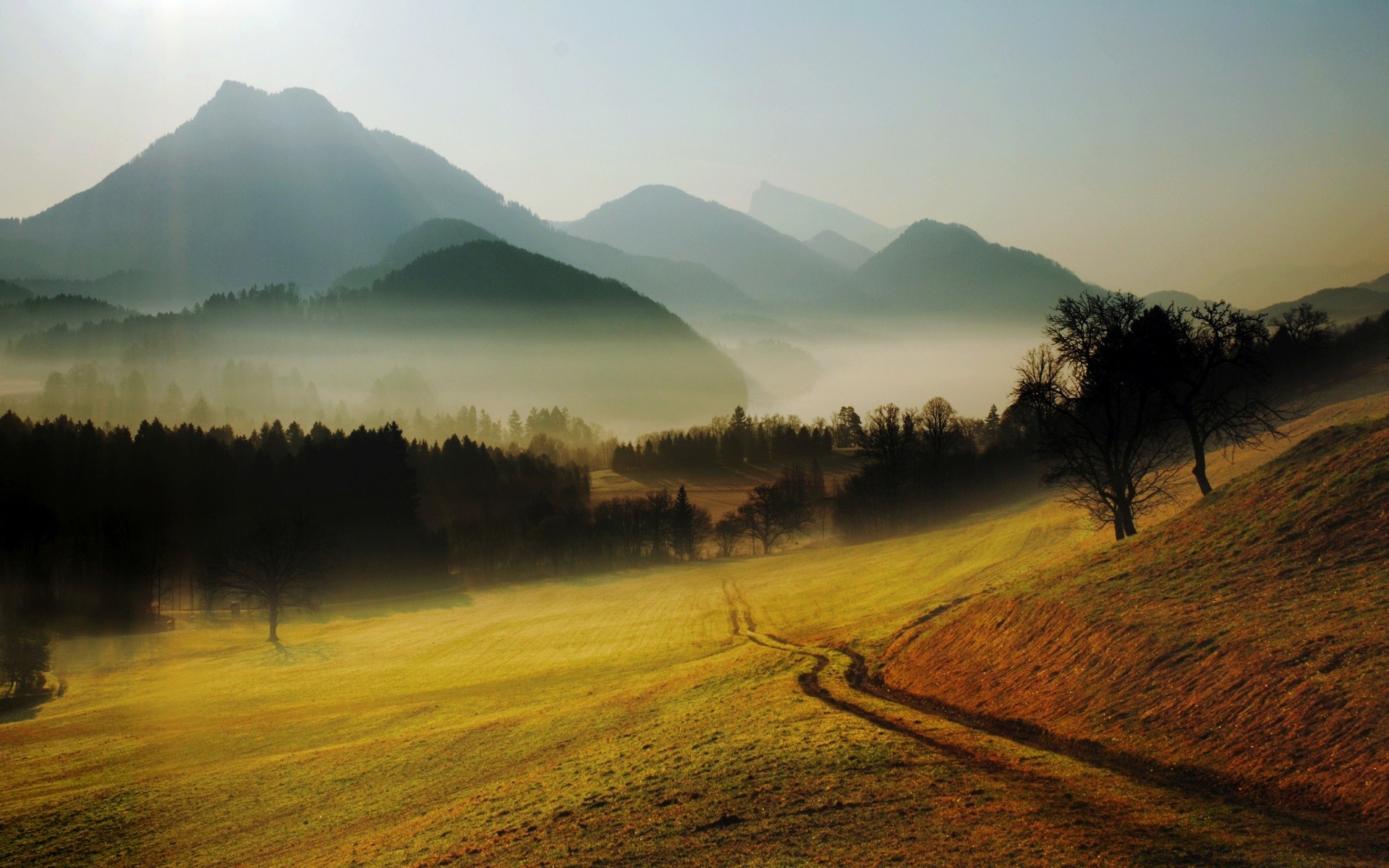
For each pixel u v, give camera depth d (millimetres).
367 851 25031
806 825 19109
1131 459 55781
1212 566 29562
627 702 39719
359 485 149500
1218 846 15188
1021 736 24000
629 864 18797
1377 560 24531
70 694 66938
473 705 47469
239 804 33031
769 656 44906
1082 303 50906
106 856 29109
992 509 133500
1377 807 15305
